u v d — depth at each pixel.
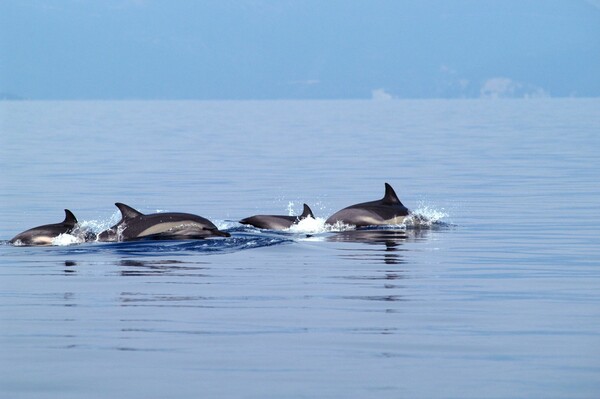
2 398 31.61
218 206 94.00
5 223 81.38
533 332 39.97
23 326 41.28
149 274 54.69
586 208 90.38
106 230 68.81
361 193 106.12
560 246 66.38
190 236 68.44
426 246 66.62
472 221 81.38
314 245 67.00
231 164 149.12
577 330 40.34
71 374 34.09
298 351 37.00
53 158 162.00
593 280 52.66
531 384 32.69
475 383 32.88
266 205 95.06
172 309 44.75
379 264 58.44
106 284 51.50
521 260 59.97
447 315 43.38
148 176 127.56
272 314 43.56
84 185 115.06
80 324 41.62
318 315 43.38
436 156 164.25
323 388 32.44
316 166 144.50
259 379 33.44
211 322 41.97
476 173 131.12
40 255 62.25
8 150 183.88
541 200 97.69
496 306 45.44
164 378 33.59
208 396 31.66
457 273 55.03
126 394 31.89
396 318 42.72
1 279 53.34
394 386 32.59
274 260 60.06
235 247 65.38
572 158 157.50
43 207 92.69
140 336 39.38
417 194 104.88
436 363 35.31
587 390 31.95
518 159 156.25
